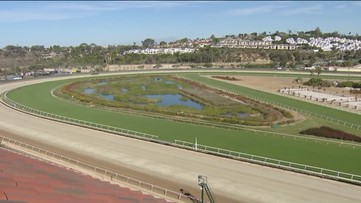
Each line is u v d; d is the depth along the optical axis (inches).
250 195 1364.4
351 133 2475.4
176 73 6397.6
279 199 1332.4
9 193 513.7
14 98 3887.8
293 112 3211.1
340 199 1344.7
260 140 2314.2
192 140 2287.2
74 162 1653.5
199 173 1584.6
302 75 6018.7
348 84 4739.2
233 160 1770.4
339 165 1819.6
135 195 856.3
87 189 709.9
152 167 1656.0
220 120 2888.8
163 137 2353.6
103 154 1840.6
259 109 3329.2
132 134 2299.5
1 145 1855.3
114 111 3299.7
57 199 559.8
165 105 3636.8
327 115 3097.9
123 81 5403.5
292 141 2300.7
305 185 1470.2
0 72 6510.8
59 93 4298.7
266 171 1624.0
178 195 1348.4
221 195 1360.7
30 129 2369.6
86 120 2871.6
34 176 690.2
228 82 5310.0
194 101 3924.7
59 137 2171.5
